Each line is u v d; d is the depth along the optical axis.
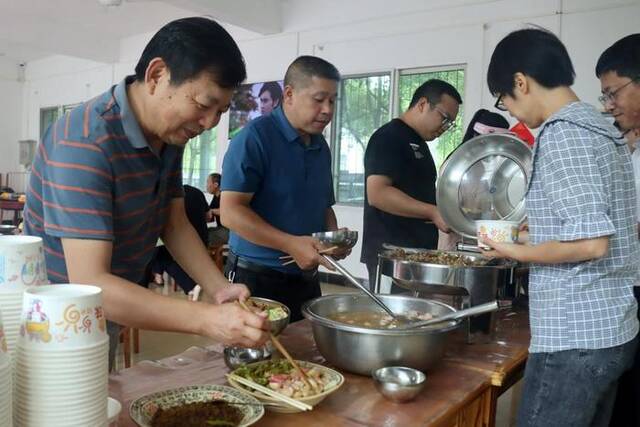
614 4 4.27
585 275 1.24
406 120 2.71
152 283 5.55
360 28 5.84
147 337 3.87
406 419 1.06
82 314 0.69
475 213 2.11
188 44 0.99
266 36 6.65
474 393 1.23
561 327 1.26
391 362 1.22
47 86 10.16
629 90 1.67
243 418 0.97
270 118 1.96
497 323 1.84
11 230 2.86
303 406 1.01
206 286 1.38
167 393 1.03
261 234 1.74
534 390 1.31
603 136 1.22
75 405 0.68
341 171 6.16
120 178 1.10
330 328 1.26
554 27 4.55
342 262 6.14
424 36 5.35
